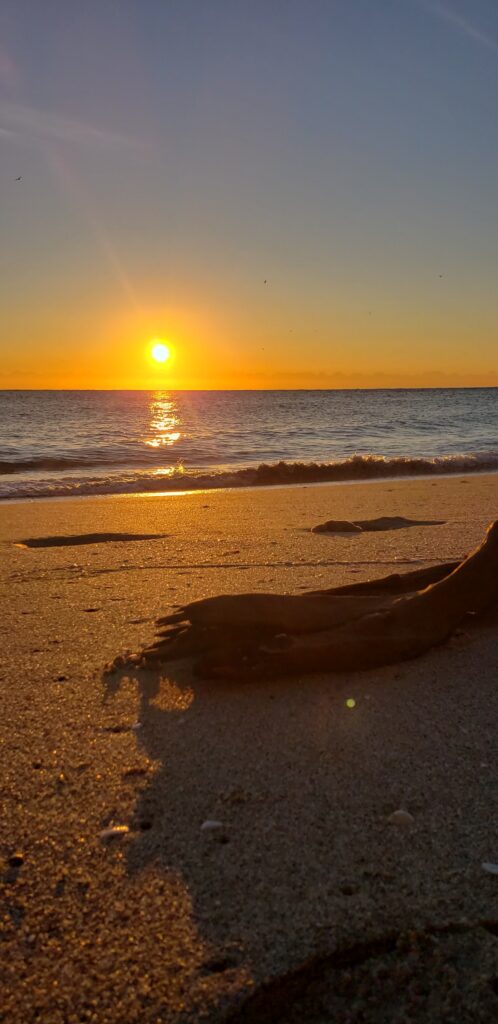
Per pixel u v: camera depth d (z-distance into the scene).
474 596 3.05
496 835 1.91
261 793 2.10
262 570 4.83
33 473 15.27
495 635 3.19
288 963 1.51
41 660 3.13
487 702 2.64
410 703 2.63
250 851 1.85
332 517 7.52
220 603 2.96
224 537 6.29
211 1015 1.41
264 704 2.65
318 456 19.66
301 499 9.48
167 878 1.76
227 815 2.00
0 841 1.89
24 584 4.56
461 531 6.32
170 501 9.66
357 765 2.24
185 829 1.94
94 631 3.53
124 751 2.34
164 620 3.13
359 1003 1.45
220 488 12.49
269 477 13.63
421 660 2.98
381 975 1.51
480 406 64.44
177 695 2.74
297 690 2.76
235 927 1.60
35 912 1.64
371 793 2.10
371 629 2.93
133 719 2.56
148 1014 1.40
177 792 2.11
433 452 20.69
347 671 2.87
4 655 3.20
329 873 1.77
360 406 66.38
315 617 2.96
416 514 7.56
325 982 1.49
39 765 2.26
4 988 1.45
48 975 1.48
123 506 9.09
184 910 1.65
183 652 3.03
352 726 2.48
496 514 7.47
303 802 2.06
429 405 67.94
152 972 1.49
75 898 1.69
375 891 1.71
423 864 1.80
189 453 20.20
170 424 35.84
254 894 1.70
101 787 2.14
